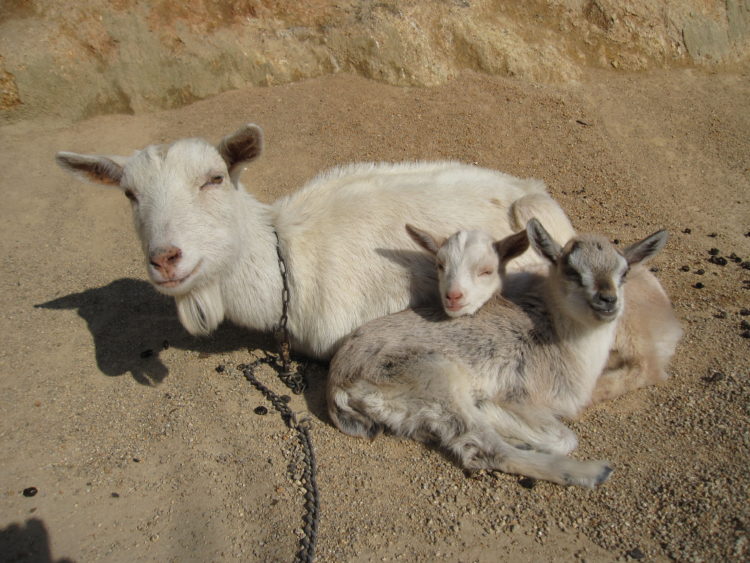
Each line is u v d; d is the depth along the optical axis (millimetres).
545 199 1084
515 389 937
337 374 946
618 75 2113
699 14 2227
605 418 946
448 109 1876
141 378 1061
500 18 2111
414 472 884
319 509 830
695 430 896
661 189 1580
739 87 2098
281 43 2023
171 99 1949
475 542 781
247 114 1873
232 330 1186
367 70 2012
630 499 816
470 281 930
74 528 812
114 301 1258
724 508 779
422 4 2051
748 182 1604
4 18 1896
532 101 1927
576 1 2162
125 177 894
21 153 1762
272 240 1017
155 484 874
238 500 846
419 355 915
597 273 865
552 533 787
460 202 1066
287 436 942
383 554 771
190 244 866
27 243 1452
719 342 1050
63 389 1032
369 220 1040
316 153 1700
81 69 1882
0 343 1124
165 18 1949
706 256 1312
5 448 924
